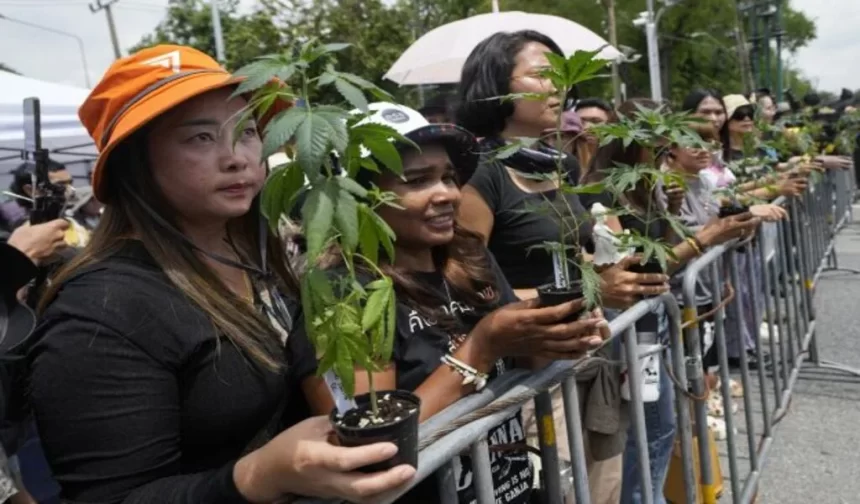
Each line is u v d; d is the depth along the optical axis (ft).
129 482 3.88
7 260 5.43
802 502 11.31
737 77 122.72
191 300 4.38
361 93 3.11
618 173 6.28
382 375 5.21
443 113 11.17
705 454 9.45
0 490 5.66
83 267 4.37
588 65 4.93
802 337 16.43
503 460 6.03
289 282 5.52
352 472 3.35
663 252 6.66
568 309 4.87
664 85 123.24
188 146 4.60
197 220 4.90
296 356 4.83
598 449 8.32
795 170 15.80
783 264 15.06
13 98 22.82
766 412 12.32
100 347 3.94
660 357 8.57
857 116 28.76
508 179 7.98
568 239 7.75
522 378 5.41
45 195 8.74
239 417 4.45
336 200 3.15
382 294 3.49
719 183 13.26
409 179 5.63
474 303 6.13
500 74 8.14
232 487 3.59
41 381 3.96
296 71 3.12
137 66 4.66
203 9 73.10
